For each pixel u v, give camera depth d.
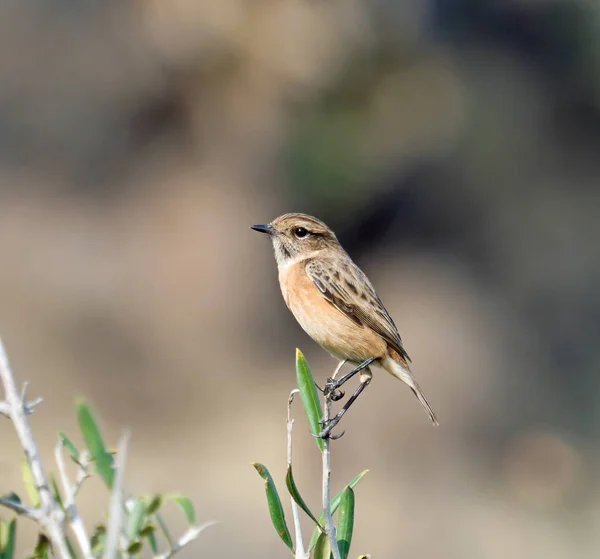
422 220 33.38
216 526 21.88
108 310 28.88
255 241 30.88
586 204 35.28
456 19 36.94
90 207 31.38
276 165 31.30
